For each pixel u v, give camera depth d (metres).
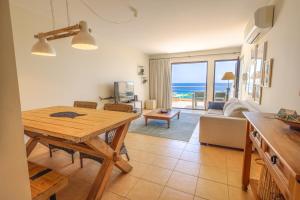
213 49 5.90
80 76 3.76
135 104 5.63
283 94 1.80
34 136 2.06
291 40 1.64
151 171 2.08
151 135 3.42
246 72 4.05
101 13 2.82
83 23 1.62
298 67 1.49
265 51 2.46
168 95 6.79
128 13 2.81
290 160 0.68
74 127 1.49
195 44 5.11
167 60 6.64
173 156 2.49
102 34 4.03
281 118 1.21
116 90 4.63
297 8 1.54
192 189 1.75
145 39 4.50
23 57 2.65
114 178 1.93
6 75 0.57
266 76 2.33
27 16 2.67
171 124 4.23
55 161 2.33
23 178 0.66
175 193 1.69
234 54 5.63
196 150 2.70
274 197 1.10
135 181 1.88
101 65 4.39
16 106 0.60
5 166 0.60
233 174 2.01
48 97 3.07
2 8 0.54
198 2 2.44
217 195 1.66
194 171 2.08
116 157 1.75
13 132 0.61
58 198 1.62
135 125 4.14
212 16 2.95
